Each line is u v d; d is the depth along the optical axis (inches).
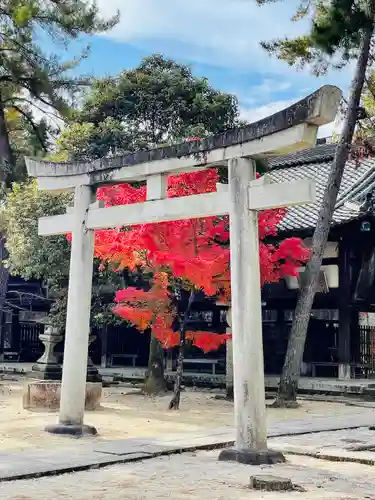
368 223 781.3
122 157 408.5
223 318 943.7
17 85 1118.4
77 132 923.4
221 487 271.6
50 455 334.6
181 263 475.5
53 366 772.6
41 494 255.8
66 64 1080.8
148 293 559.2
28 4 954.1
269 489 268.5
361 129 697.0
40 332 1164.5
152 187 392.5
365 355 874.1
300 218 844.0
